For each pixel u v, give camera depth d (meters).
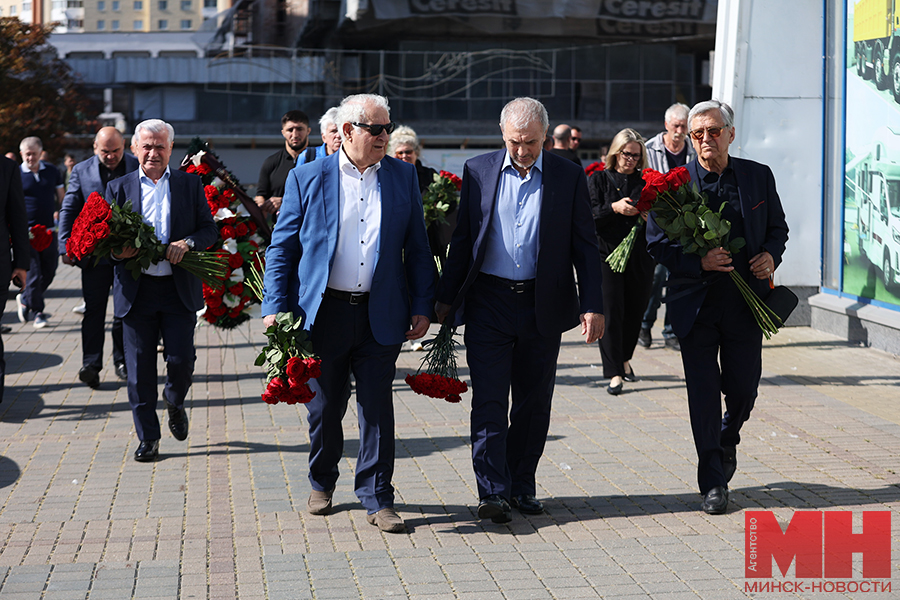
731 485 5.22
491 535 4.52
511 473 4.92
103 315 7.85
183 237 5.99
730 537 4.44
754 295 4.73
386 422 4.68
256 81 47.69
